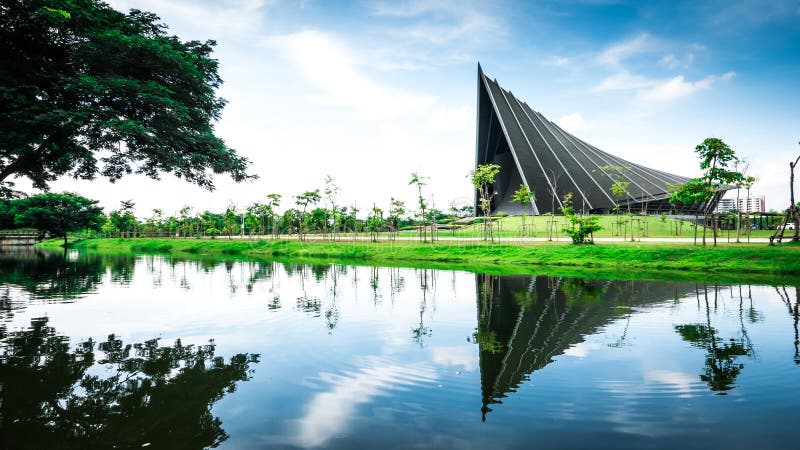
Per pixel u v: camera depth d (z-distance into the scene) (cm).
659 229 4641
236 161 1377
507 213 7038
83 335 980
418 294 1569
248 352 838
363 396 623
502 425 530
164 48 1162
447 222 6338
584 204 6169
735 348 838
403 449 473
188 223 7944
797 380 665
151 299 1480
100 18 1162
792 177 2409
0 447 486
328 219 5453
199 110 1341
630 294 1501
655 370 718
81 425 536
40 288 1777
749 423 529
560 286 1728
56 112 972
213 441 494
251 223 5988
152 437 507
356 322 1097
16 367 752
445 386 660
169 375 713
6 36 1022
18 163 1190
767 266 2045
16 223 7412
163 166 1284
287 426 534
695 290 1574
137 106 1146
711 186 2378
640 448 473
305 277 2191
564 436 502
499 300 1416
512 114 6981
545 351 830
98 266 2994
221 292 1650
